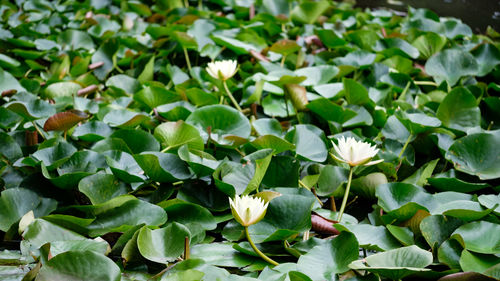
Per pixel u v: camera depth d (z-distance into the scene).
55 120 2.06
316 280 1.77
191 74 2.60
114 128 2.22
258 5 3.85
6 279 1.76
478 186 2.06
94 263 1.74
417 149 2.30
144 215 1.92
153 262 1.84
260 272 1.85
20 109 2.12
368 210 2.08
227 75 2.29
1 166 2.05
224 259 1.85
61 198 1.98
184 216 1.95
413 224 1.92
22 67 2.74
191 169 2.04
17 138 2.16
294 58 2.83
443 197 2.03
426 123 2.19
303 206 1.92
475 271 1.77
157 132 2.12
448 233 1.87
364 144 1.94
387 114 2.45
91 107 2.33
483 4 4.58
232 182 1.98
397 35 3.14
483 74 2.76
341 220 1.98
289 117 2.46
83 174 1.96
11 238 1.90
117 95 2.52
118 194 1.99
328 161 2.19
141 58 2.76
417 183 2.12
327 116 2.36
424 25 3.41
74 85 2.50
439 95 2.58
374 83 2.68
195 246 1.89
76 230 1.89
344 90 2.44
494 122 2.48
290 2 3.85
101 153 2.05
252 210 1.80
